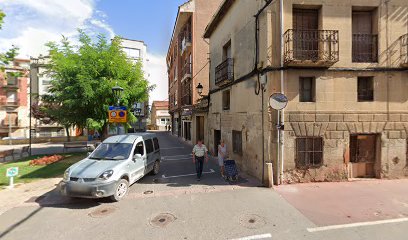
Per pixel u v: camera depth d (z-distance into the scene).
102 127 14.37
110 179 6.26
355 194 6.81
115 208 6.01
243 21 9.95
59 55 12.89
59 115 13.19
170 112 37.09
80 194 6.05
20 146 24.33
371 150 8.31
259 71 8.37
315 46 8.06
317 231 4.75
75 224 5.15
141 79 15.13
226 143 12.12
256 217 5.41
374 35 8.23
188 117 22.61
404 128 8.22
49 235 4.67
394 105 8.17
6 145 25.88
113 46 13.53
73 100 12.01
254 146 8.89
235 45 10.89
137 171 7.78
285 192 7.08
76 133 32.69
